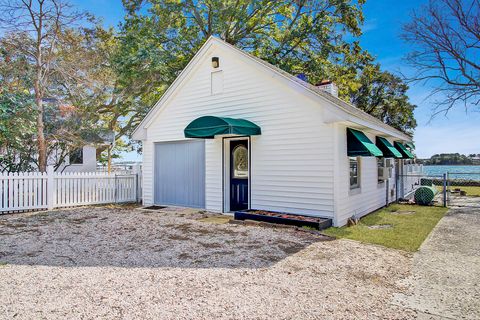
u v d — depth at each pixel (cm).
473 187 2523
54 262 550
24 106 1369
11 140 1402
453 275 503
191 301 396
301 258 580
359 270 519
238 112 1061
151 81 2173
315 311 373
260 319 353
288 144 948
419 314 371
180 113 1223
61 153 1838
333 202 864
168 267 526
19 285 443
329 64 2438
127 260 562
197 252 614
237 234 771
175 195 1252
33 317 351
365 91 3116
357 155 918
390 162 1477
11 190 1115
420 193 1421
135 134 1357
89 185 1330
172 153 1262
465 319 360
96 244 676
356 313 370
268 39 2483
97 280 465
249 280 469
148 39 2125
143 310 370
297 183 930
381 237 753
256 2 2247
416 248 661
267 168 994
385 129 1170
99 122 2405
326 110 865
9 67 1421
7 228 845
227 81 1089
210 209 1136
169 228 845
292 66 2314
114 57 1980
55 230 820
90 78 1725
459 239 748
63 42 1559
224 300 400
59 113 1664
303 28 2314
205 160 1159
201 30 2394
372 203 1202
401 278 488
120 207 1279
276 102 973
